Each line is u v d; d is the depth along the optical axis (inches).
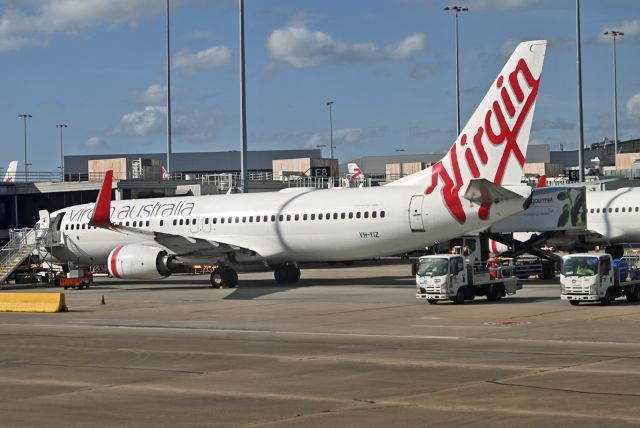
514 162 2488.9
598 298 1979.6
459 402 934.4
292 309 2117.4
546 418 844.6
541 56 2442.2
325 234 2751.0
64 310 2236.7
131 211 3134.8
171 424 869.2
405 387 1032.8
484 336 1509.6
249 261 2883.9
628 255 3944.4
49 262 3316.9
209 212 2972.4
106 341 1584.6
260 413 909.2
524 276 2938.0
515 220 3129.9
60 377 1181.1
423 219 2583.7
